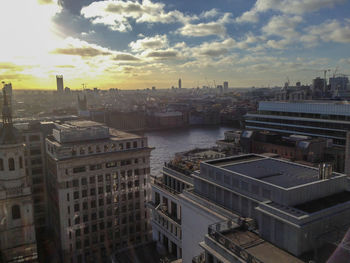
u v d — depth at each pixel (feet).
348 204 106.11
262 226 107.14
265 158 165.37
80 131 305.12
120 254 225.76
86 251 294.05
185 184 205.16
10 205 232.53
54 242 315.78
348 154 313.73
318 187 114.83
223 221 115.85
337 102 586.86
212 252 103.40
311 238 96.48
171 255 215.51
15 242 236.02
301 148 392.47
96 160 290.15
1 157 230.89
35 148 340.18
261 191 117.08
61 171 274.36
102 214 299.79
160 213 218.38
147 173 323.16
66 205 279.90
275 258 93.97
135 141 317.42
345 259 89.15
